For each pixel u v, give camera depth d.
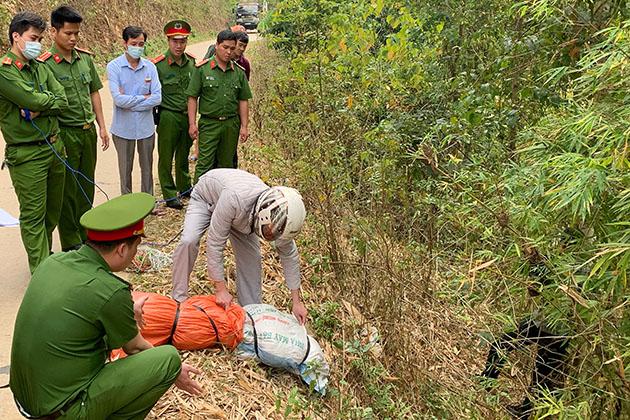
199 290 4.62
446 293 4.42
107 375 2.63
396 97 6.20
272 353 3.84
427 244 5.05
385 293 4.55
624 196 2.66
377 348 4.30
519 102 5.05
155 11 25.19
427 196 5.07
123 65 5.95
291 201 3.59
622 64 2.76
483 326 3.95
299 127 7.20
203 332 3.78
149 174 6.30
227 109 6.12
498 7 5.69
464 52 5.94
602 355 3.02
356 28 5.88
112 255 2.66
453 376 4.36
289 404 3.35
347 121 6.03
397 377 4.16
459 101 5.55
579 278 2.96
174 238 5.59
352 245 5.33
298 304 4.11
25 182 4.50
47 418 2.56
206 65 6.04
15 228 5.94
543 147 3.27
